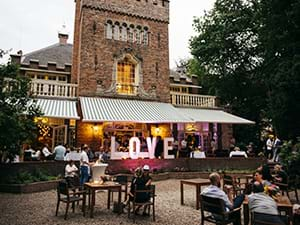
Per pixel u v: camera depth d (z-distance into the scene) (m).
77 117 19.22
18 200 12.20
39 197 12.98
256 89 34.38
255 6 30.98
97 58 24.25
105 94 24.05
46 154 19.73
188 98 28.05
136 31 26.28
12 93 13.45
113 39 25.16
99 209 11.04
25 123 13.48
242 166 22.20
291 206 7.14
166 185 17.20
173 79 32.59
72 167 14.53
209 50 34.41
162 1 27.80
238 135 35.75
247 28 32.44
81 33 24.16
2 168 14.65
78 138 22.22
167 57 27.25
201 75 38.28
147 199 9.73
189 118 22.88
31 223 8.83
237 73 34.66
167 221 9.30
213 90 37.84
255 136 35.19
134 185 9.70
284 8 21.58
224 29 32.75
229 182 11.81
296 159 15.88
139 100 25.28
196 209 11.01
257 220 6.02
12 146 13.23
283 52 23.17
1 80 13.18
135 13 26.19
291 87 19.94
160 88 26.42
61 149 18.06
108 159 18.98
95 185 10.28
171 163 20.94
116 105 23.06
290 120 21.11
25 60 28.81
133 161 19.61
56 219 9.38
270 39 23.47
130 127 24.70
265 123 35.19
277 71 22.05
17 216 9.60
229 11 33.56
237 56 34.62
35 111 14.17
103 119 19.47
